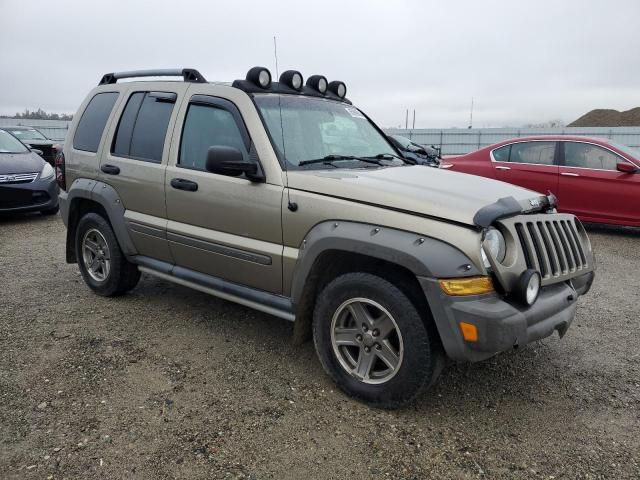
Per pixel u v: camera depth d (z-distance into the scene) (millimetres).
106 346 3887
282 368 3592
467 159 9359
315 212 3232
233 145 3709
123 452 2654
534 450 2746
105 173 4621
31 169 9219
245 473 2525
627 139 30406
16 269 5980
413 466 2604
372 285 2965
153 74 4520
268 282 3549
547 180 8477
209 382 3387
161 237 4188
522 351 3936
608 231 8797
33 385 3293
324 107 4234
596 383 3463
